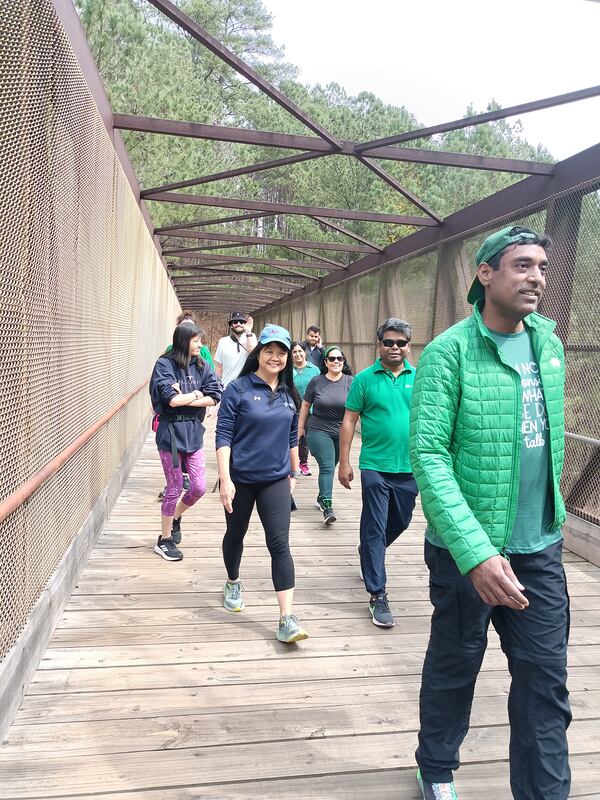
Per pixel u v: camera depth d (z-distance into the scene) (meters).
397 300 10.24
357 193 17.83
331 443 5.62
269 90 5.67
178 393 4.21
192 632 3.36
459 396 1.85
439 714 2.04
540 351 1.91
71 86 3.23
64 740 2.39
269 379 3.28
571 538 5.23
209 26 27.45
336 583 4.23
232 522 3.44
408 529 5.76
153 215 11.22
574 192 5.51
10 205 2.29
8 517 2.40
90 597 3.73
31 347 2.66
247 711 2.66
